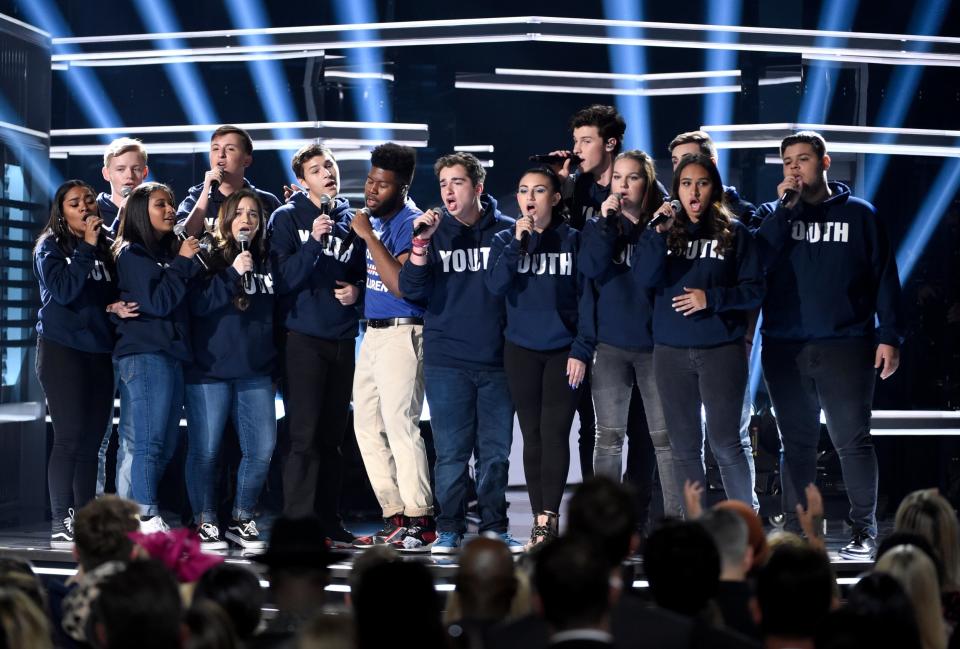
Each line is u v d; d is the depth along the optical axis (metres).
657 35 23.28
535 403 19.17
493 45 24.70
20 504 23.30
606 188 20.20
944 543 14.69
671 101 27.77
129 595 9.09
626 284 19.14
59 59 24.45
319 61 24.41
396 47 23.97
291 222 20.19
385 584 8.78
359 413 20.33
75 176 25.66
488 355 19.36
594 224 18.55
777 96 24.47
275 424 20.27
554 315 19.03
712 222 18.56
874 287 19.77
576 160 20.16
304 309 19.94
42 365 20.11
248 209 19.67
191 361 19.80
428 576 8.93
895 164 25.25
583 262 18.53
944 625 12.59
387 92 24.83
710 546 10.60
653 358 19.00
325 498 20.38
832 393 19.45
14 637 10.14
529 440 19.17
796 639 10.24
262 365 20.00
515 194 28.22
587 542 8.96
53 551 19.22
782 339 19.67
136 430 19.50
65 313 19.92
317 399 19.97
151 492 19.53
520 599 11.53
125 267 19.52
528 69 26.00
